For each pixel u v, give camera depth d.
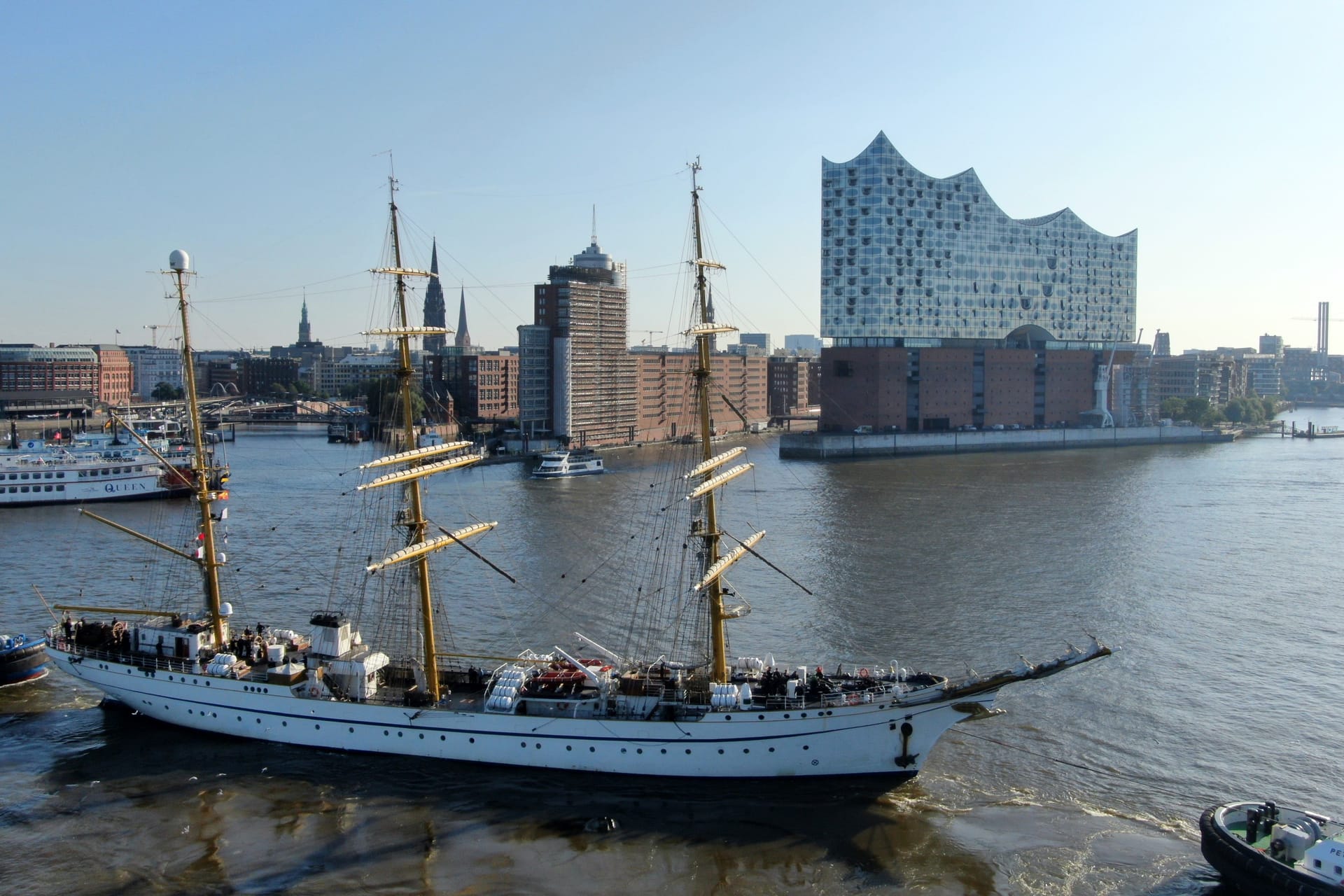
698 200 69.19
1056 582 106.94
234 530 137.88
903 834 53.31
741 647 83.44
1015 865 50.19
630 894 48.19
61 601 98.50
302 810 56.38
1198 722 67.62
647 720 59.66
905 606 96.44
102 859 51.22
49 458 171.50
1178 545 128.50
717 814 55.78
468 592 101.88
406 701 63.56
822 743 58.81
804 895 47.97
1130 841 52.44
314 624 65.94
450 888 48.72
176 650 69.62
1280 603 98.31
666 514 150.88
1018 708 70.06
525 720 60.53
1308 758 62.16
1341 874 43.91
